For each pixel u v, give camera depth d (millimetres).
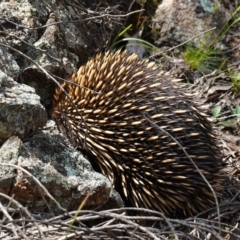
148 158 8562
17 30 9508
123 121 8633
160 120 8508
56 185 7773
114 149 8688
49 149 8180
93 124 8805
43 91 9562
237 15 13477
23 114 7910
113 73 9008
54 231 6793
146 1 12898
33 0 10133
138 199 8852
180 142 8469
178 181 8586
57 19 10273
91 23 11352
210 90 11914
